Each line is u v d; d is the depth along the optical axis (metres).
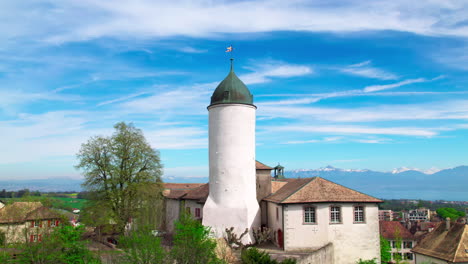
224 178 40.72
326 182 39.81
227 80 42.59
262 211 44.78
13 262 28.88
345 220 37.69
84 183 46.62
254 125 42.78
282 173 59.44
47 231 31.25
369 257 37.47
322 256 34.28
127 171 47.41
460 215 144.88
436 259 44.25
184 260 23.30
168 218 59.44
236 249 37.06
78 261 29.16
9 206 43.41
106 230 47.66
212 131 42.09
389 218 168.62
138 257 22.41
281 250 36.84
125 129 48.62
